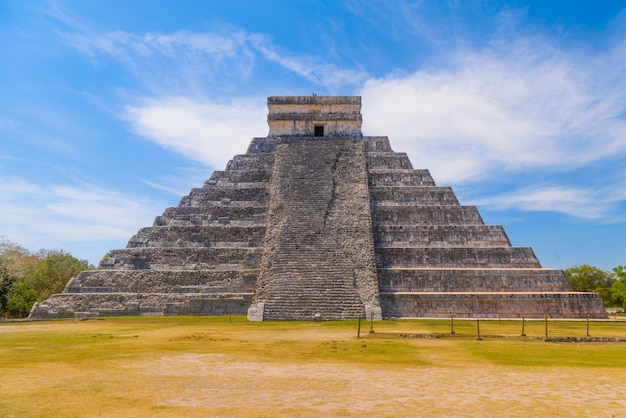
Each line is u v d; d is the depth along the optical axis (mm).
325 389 11242
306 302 31250
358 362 14852
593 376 12914
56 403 9867
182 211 42562
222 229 40312
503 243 39281
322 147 44375
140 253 38719
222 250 38406
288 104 48031
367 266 34156
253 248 38500
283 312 30609
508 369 13867
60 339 20359
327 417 9078
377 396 10648
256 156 46938
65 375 12562
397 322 29594
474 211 41375
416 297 33844
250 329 24703
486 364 14688
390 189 43344
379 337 21359
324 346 18312
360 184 40781
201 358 15352
